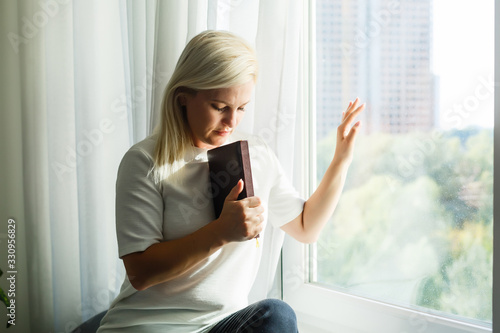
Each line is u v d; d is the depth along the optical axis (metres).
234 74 0.93
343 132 1.08
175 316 0.98
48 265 1.61
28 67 1.59
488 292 1.01
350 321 1.22
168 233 0.99
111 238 1.51
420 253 1.11
